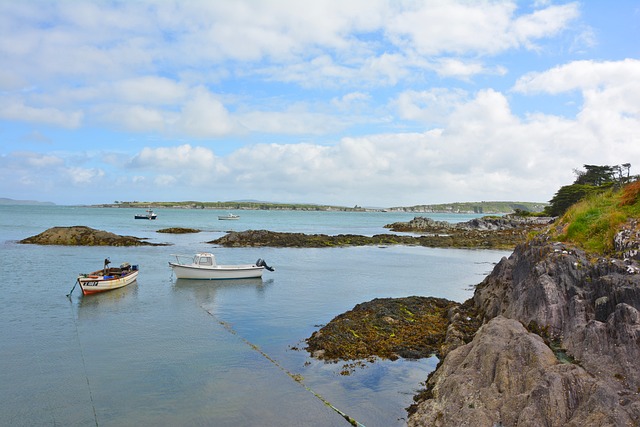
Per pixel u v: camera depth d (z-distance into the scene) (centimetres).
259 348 2077
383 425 1372
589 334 1376
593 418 1057
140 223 13650
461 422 1196
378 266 5069
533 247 2077
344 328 2184
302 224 15388
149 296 3253
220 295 3325
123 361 1912
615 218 1927
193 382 1695
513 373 1270
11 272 4094
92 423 1393
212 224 13862
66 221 13888
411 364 1834
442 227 12231
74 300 3066
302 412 1460
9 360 1911
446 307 2622
